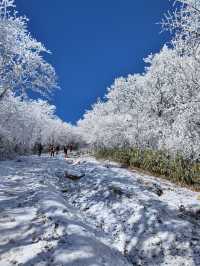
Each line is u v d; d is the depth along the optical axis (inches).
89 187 430.0
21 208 273.9
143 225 308.7
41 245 206.8
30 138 902.4
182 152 457.4
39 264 186.1
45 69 762.8
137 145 878.4
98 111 1873.8
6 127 768.9
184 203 370.6
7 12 698.8
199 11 384.8
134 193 396.8
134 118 1090.1
